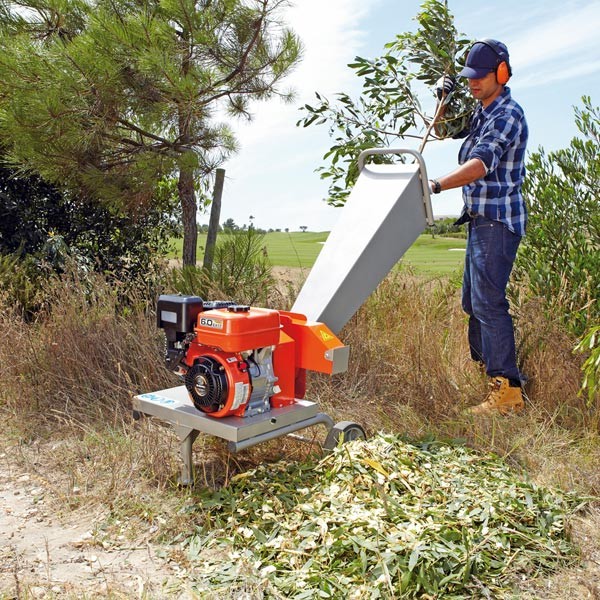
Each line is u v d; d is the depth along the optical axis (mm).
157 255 8031
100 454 3600
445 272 6781
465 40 4812
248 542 2646
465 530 2518
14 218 6855
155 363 4578
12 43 5836
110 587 2369
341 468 3014
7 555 2625
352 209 3611
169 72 5668
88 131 5840
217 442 3627
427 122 4910
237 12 6230
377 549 2379
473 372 4688
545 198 4957
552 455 3631
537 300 4598
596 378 3473
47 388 4473
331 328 3434
